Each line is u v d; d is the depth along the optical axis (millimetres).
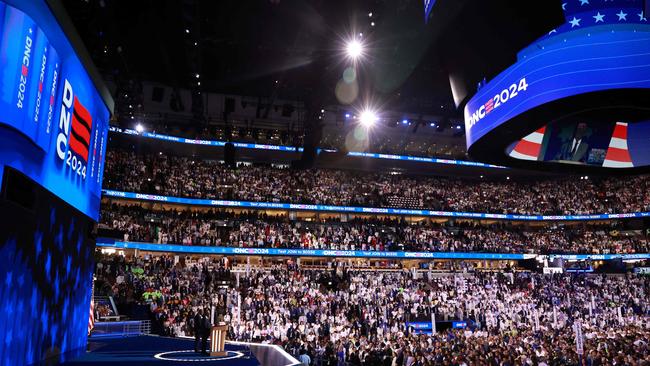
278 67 42688
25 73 10430
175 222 48031
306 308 34594
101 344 20969
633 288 47656
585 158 17125
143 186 48781
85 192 15484
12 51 9945
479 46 14438
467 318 37719
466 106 16844
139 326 30031
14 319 11469
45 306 13391
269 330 30562
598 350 21469
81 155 14742
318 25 34781
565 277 49500
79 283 16516
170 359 16359
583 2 13164
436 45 16625
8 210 11008
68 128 13438
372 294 40469
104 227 43562
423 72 45375
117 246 42062
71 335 15844
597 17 12961
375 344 24875
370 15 32844
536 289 45594
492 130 14992
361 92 46688
